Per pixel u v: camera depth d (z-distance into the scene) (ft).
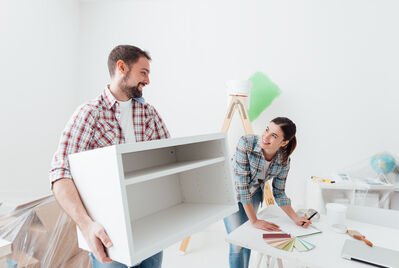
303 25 6.97
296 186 7.16
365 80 6.49
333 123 6.79
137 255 1.90
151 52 8.59
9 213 3.38
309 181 6.57
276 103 7.25
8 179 6.72
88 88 9.18
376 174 6.39
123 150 1.90
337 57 6.70
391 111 6.33
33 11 7.36
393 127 6.33
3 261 2.88
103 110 3.20
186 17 8.17
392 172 6.05
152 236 2.26
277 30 7.21
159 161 3.13
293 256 3.12
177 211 2.97
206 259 6.51
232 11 7.66
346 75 6.64
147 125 3.73
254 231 3.85
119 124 3.32
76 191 2.24
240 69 7.62
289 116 7.15
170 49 8.39
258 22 7.40
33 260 3.28
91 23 9.16
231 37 7.70
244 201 4.28
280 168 4.73
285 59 7.15
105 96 3.28
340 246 3.39
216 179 3.02
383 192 5.81
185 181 3.29
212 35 7.90
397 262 2.89
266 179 4.91
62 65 8.45
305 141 7.04
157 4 8.47
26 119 7.22
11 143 6.80
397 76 6.25
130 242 1.86
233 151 7.81
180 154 3.33
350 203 5.98
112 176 1.90
